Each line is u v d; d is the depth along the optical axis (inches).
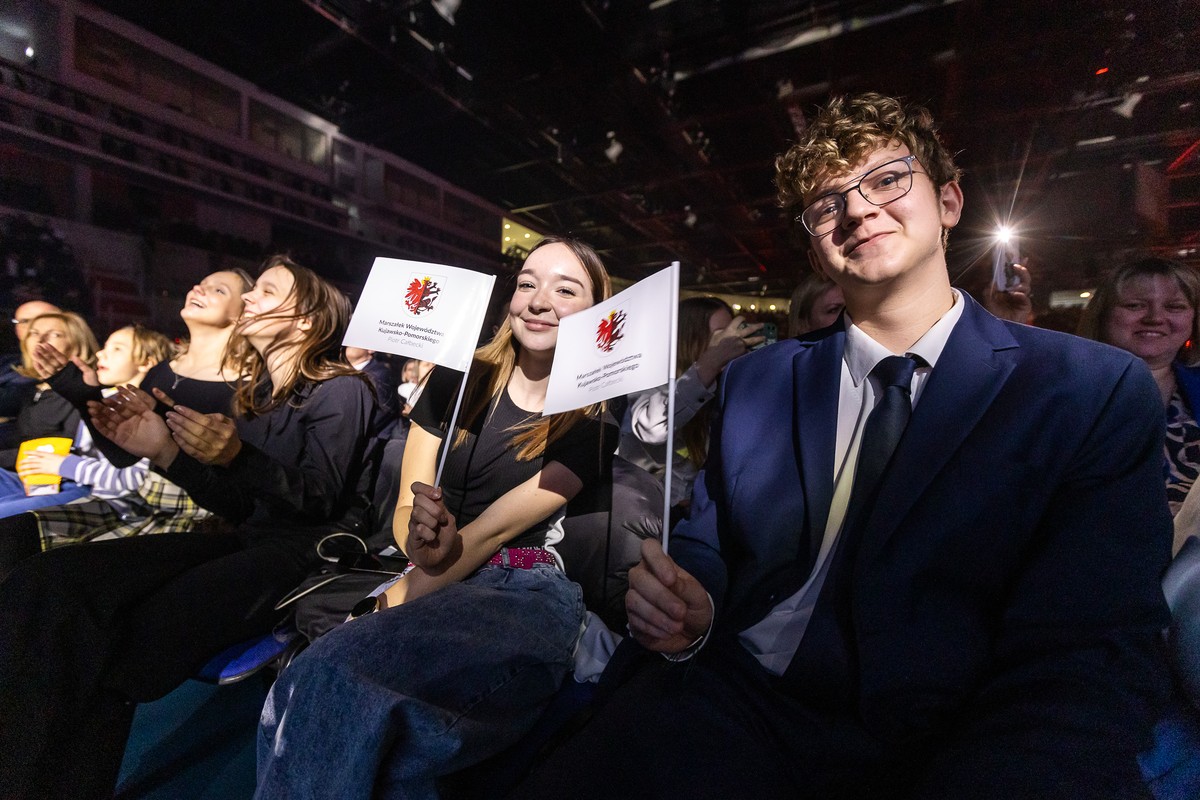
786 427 41.6
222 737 71.9
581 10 403.9
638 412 79.4
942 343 36.9
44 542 71.2
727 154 628.4
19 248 399.5
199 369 91.6
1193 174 437.4
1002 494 32.2
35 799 47.3
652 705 38.1
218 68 522.0
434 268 55.7
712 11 400.8
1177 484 63.0
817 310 81.4
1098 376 31.9
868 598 33.5
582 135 593.3
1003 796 24.9
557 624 50.4
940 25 390.6
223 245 546.9
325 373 77.0
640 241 924.6
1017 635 30.3
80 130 437.1
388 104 570.9
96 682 50.1
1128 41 355.6
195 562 60.8
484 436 60.3
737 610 40.6
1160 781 32.3
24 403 110.0
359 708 35.5
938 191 38.1
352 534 70.5
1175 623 33.1
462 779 42.8
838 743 34.3
